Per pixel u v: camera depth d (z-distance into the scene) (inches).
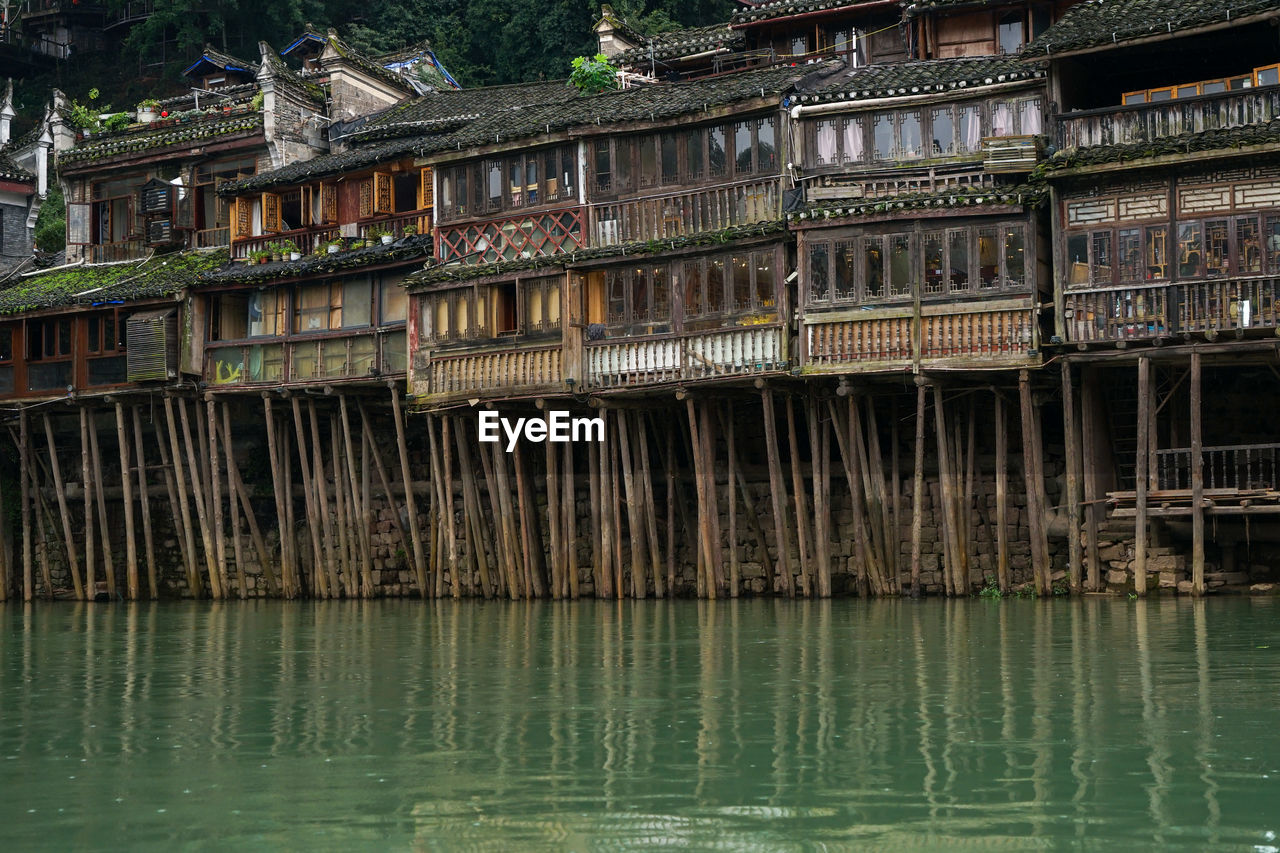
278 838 405.7
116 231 1768.0
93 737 561.9
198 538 1604.3
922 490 1154.7
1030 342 1083.3
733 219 1224.2
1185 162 1018.1
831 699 609.9
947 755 489.1
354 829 413.1
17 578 1672.0
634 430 1374.3
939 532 1230.3
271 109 1653.5
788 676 685.9
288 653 868.0
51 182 2287.2
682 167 1253.7
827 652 779.4
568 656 802.8
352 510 1494.8
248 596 1558.8
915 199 1112.2
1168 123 1047.6
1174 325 1028.5
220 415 1567.4
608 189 1284.4
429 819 422.3
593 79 1503.4
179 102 1963.6
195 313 1513.3
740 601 1206.9
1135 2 1115.9
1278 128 993.5
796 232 1157.7
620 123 1264.8
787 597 1195.3
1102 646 765.9
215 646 932.0
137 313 1526.8
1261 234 1010.1
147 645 952.9
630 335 1248.2
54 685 727.7
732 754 499.2
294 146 1676.9
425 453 1503.4
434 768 489.4
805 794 441.1
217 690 693.3
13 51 2741.1
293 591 1456.7
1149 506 1037.2
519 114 1387.8
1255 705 572.1
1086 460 1096.8
